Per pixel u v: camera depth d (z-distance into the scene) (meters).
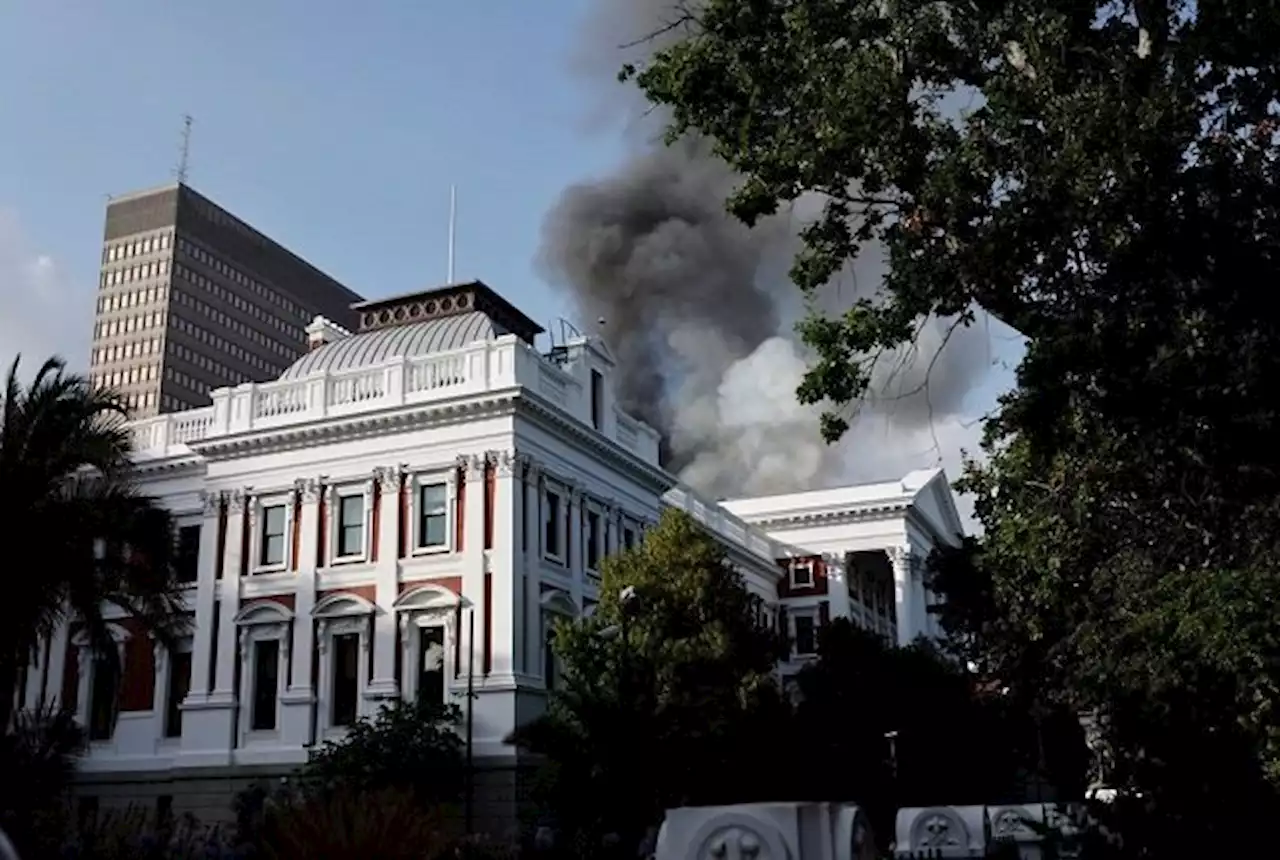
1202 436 18.62
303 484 43.75
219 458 45.38
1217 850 19.58
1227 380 17.39
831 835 7.95
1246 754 20.38
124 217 148.50
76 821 31.50
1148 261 17.78
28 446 26.38
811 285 20.36
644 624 33.84
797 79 19.86
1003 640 32.25
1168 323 17.77
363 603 41.44
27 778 26.17
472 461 41.56
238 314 153.50
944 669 42.53
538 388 43.41
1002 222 17.75
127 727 44.59
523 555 41.12
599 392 48.09
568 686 31.69
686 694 31.36
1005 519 26.00
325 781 34.38
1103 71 18.31
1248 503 18.97
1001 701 37.09
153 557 28.98
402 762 35.00
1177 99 16.77
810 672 42.09
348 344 48.38
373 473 42.88
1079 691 22.84
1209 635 16.36
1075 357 18.12
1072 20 18.34
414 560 41.53
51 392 26.95
